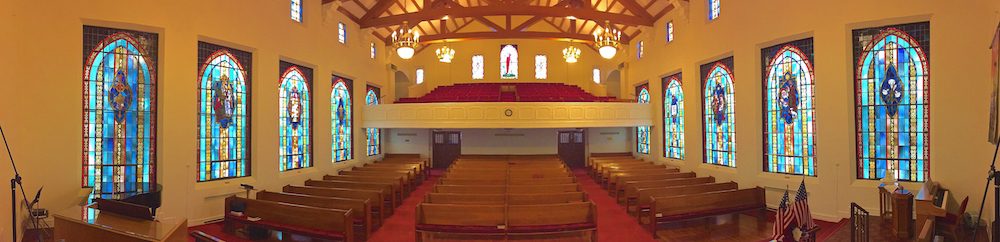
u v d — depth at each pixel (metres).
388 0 18.33
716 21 14.23
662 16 17.94
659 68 18.34
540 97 21.02
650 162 18.33
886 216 9.96
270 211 10.00
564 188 12.27
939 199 9.09
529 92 22.55
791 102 12.19
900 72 10.46
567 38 19.73
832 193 11.09
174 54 11.08
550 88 23.55
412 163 19.03
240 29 12.54
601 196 15.20
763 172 12.94
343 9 17.27
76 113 10.04
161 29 10.91
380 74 21.44
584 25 23.02
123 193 9.30
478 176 14.84
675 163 17.28
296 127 15.05
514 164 18.27
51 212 9.67
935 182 9.84
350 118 18.59
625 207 13.20
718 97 14.76
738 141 13.40
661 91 18.58
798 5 11.65
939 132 9.85
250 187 11.37
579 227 9.22
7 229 7.92
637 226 10.87
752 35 12.85
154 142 11.01
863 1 10.52
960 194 9.62
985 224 9.01
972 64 9.40
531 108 18.44
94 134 10.36
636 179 14.09
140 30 10.81
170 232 5.85
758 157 12.90
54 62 9.72
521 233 9.08
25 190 9.15
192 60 11.45
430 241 9.55
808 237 6.80
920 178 10.27
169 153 10.98
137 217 6.43
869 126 10.88
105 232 6.01
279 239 9.92
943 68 9.75
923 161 10.22
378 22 18.48
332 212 9.20
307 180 13.82
